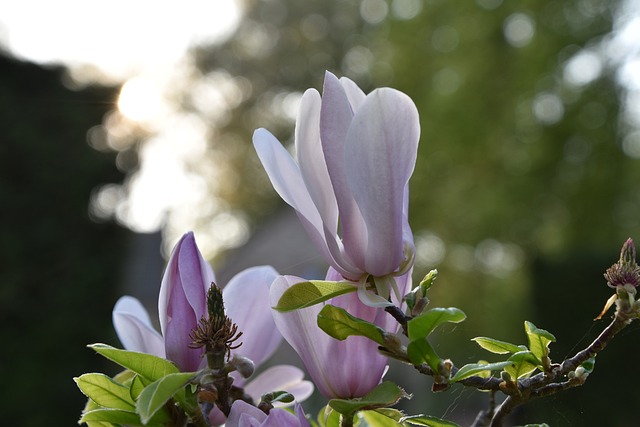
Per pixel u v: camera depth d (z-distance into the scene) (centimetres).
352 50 4272
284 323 171
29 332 1038
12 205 1059
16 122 1073
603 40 2169
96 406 183
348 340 169
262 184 4203
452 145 2227
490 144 2227
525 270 1577
